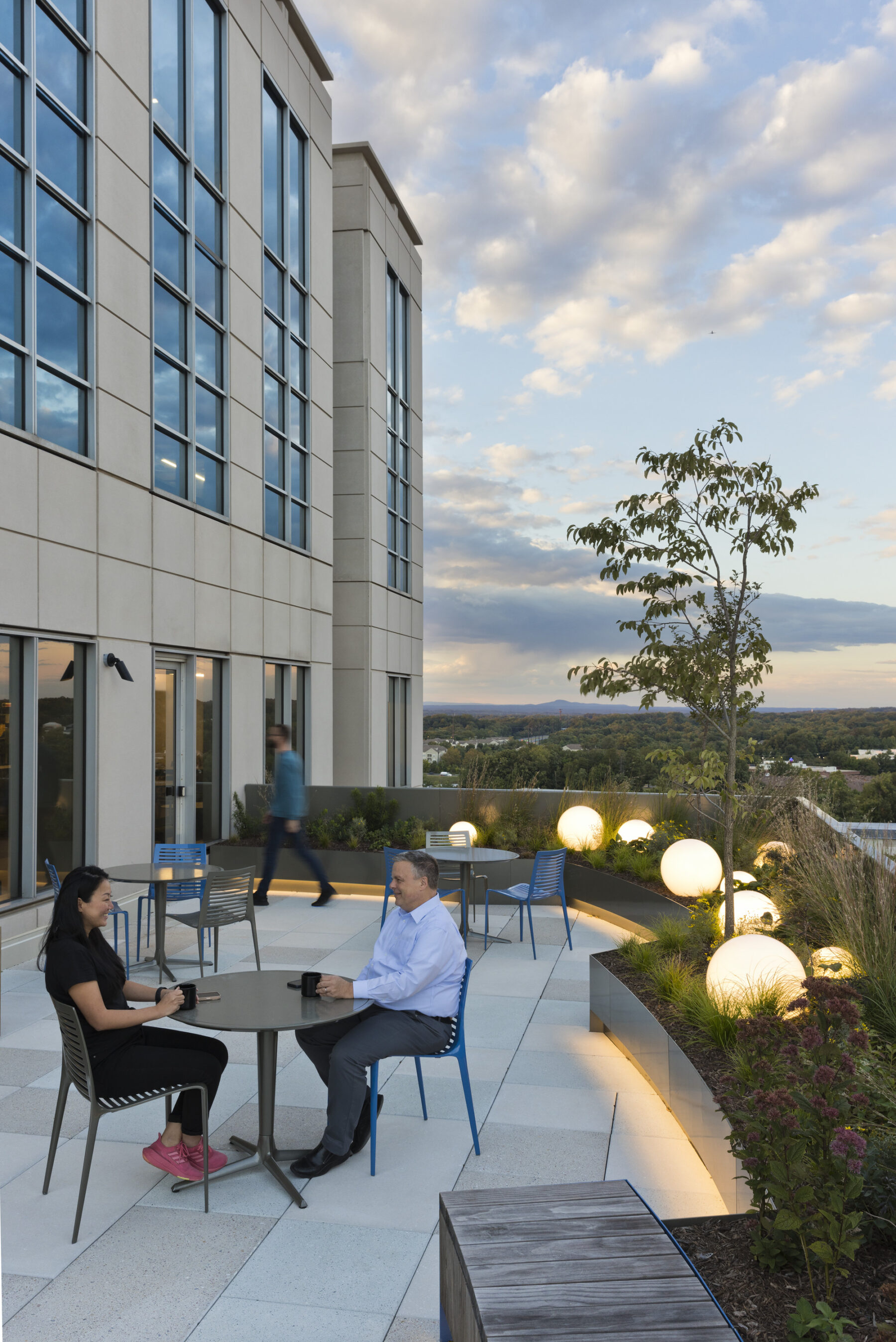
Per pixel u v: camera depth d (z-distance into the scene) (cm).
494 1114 505
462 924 940
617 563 702
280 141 1570
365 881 1177
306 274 1670
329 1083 430
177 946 897
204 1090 404
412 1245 369
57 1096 527
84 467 952
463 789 1297
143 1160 447
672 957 649
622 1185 292
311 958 853
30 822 869
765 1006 493
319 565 1698
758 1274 284
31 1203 402
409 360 2342
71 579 929
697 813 1117
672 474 682
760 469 658
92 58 976
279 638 1510
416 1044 441
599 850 1138
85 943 408
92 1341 308
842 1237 260
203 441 1270
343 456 1981
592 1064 585
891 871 646
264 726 1451
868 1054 378
